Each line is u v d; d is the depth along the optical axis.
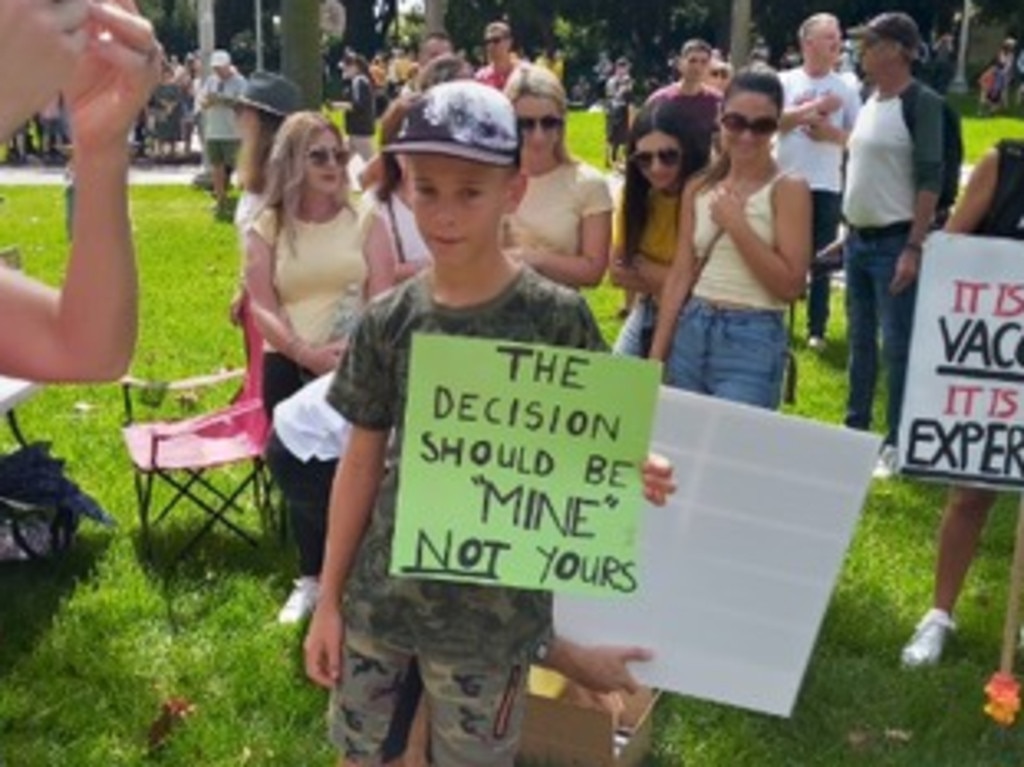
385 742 2.73
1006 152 3.82
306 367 4.46
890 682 4.12
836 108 7.72
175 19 56.91
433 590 2.58
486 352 2.43
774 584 3.18
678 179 4.47
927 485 5.94
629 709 3.59
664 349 4.38
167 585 4.73
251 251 4.59
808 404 7.18
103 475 5.84
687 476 3.16
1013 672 4.20
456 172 2.41
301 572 4.58
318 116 4.62
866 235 6.00
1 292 1.64
